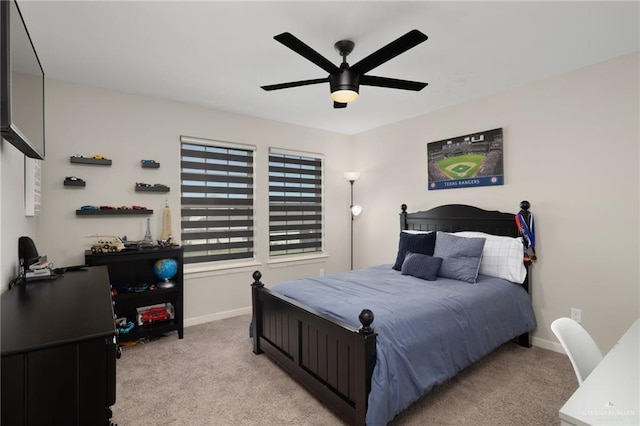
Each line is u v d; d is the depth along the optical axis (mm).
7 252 1697
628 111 2480
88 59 2543
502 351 2873
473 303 2391
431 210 3840
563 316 2818
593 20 2010
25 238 2004
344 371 1899
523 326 2771
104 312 1290
